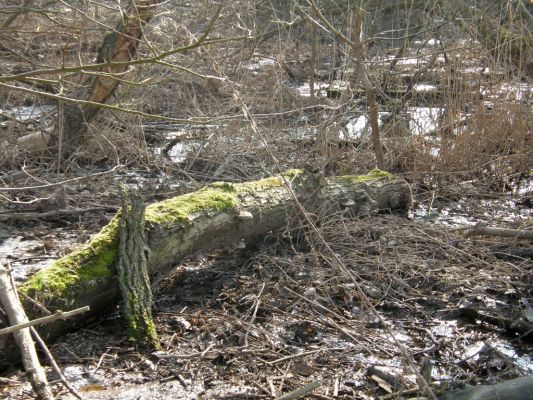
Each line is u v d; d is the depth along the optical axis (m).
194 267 4.80
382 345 3.89
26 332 3.36
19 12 6.23
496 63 7.11
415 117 7.64
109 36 6.98
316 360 3.72
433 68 7.77
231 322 4.07
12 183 6.34
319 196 5.30
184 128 7.95
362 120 8.48
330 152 6.75
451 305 4.38
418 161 6.78
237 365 3.65
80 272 3.89
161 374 3.57
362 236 5.34
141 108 7.63
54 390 3.41
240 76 8.41
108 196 6.40
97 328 3.98
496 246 5.18
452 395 3.15
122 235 4.03
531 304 4.29
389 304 4.36
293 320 4.14
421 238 5.20
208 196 4.63
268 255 4.95
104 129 7.29
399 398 3.28
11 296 3.52
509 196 6.57
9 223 5.72
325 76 9.98
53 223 5.78
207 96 8.45
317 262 4.74
